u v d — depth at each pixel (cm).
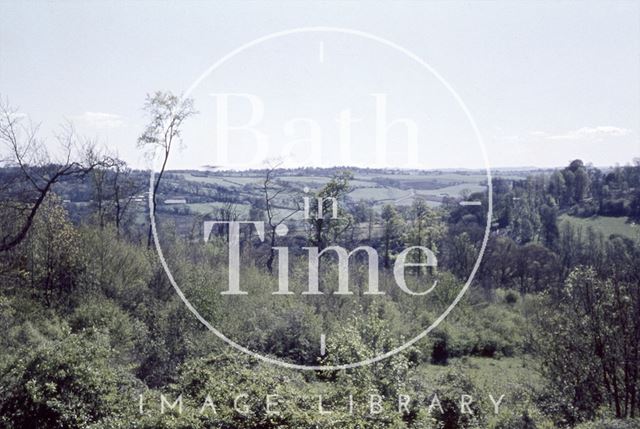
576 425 1287
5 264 2098
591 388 1502
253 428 1060
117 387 1246
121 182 3027
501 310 2964
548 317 1691
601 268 1741
